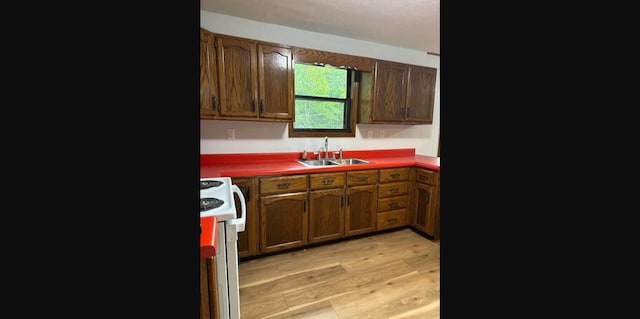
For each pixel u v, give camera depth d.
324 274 2.02
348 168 2.45
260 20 2.35
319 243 2.53
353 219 2.55
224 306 1.08
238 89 2.08
